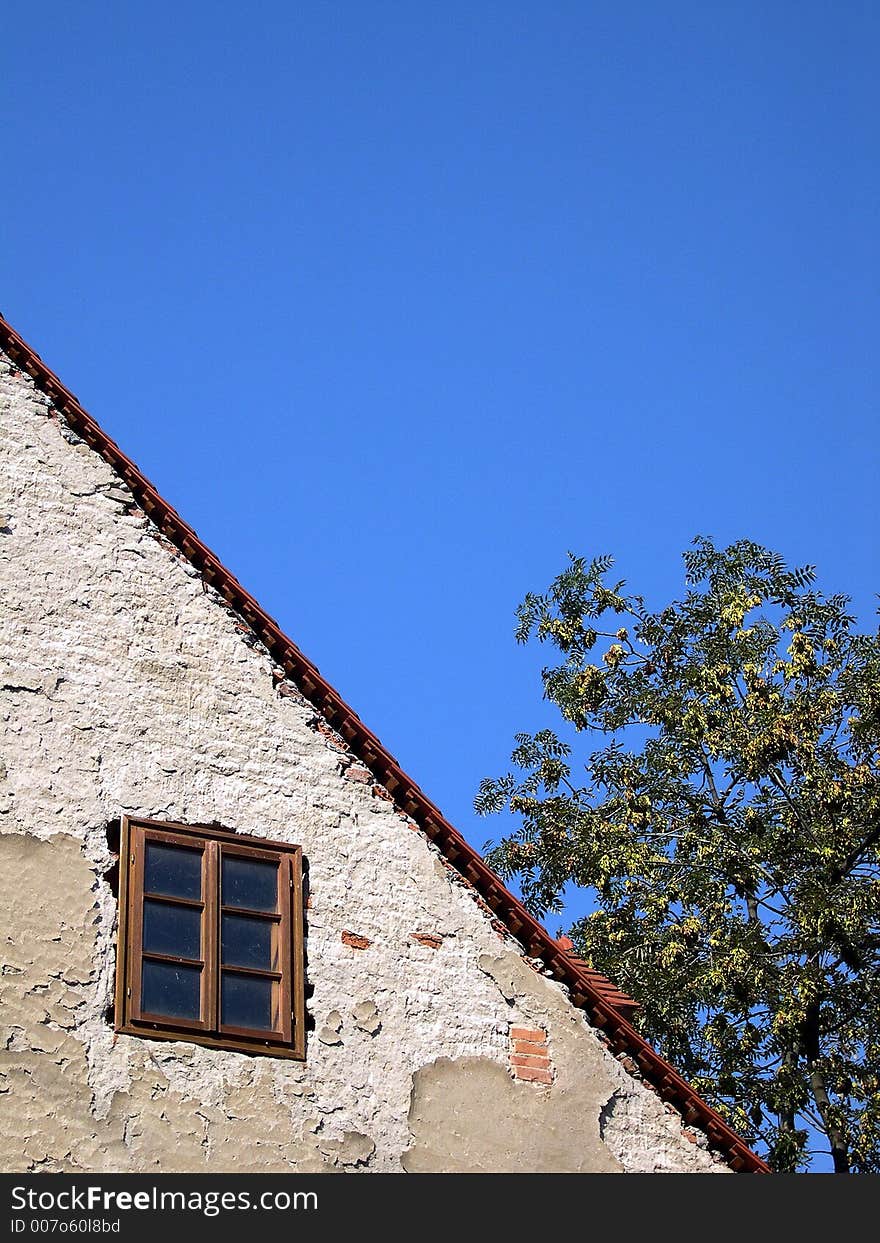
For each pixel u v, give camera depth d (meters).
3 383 15.53
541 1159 14.28
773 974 24.36
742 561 28.98
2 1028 12.77
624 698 28.17
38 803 13.77
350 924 14.62
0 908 13.22
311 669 15.46
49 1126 12.59
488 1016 14.78
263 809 14.73
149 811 14.20
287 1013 13.88
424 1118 14.03
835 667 27.19
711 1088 24.23
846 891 24.62
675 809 26.97
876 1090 24.05
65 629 14.63
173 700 14.80
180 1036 13.37
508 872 27.55
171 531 15.58
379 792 15.38
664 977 24.70
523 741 29.00
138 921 13.64
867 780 25.59
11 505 14.97
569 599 29.47
